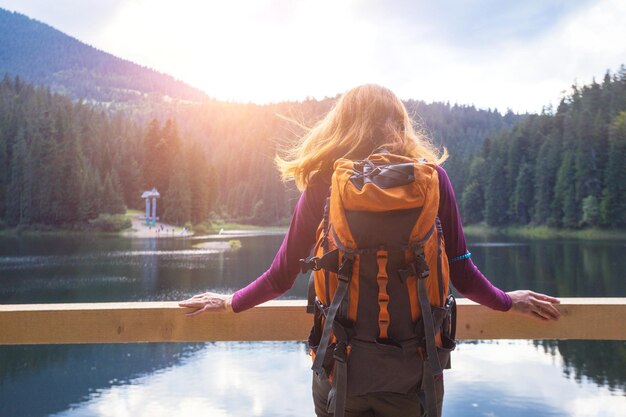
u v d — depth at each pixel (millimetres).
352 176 1024
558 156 84062
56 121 90688
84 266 40406
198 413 9711
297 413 9570
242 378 11938
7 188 83062
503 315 1524
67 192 84438
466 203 99250
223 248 59281
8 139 86562
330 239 1042
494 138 106125
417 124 1340
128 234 82750
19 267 39625
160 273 35906
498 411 9477
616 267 35531
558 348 14266
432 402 1001
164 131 103000
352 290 1004
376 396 1061
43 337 1530
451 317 1100
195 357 14016
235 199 131625
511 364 12750
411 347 1005
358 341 1010
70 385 11797
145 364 13453
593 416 9273
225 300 1419
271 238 79875
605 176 75625
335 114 1241
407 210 995
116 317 1532
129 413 9828
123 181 100438
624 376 11633
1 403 10625
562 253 46719
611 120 81562
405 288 993
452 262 1145
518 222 89062
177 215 97125
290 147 1317
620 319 1475
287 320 1525
